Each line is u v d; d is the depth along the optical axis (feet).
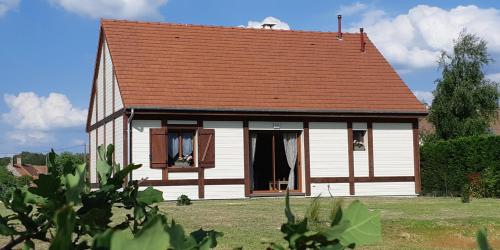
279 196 76.48
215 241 4.84
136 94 72.59
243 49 84.79
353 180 79.20
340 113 78.54
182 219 44.88
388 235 37.40
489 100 137.49
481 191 76.48
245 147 75.25
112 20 82.64
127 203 7.02
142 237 3.55
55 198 5.93
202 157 73.51
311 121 78.38
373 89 83.51
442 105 138.72
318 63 85.81
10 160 170.09
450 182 82.28
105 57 82.64
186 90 75.41
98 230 6.18
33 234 6.40
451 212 50.70
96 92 88.02
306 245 4.66
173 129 72.79
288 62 84.74
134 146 71.10
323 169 78.38
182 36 83.66
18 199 6.49
